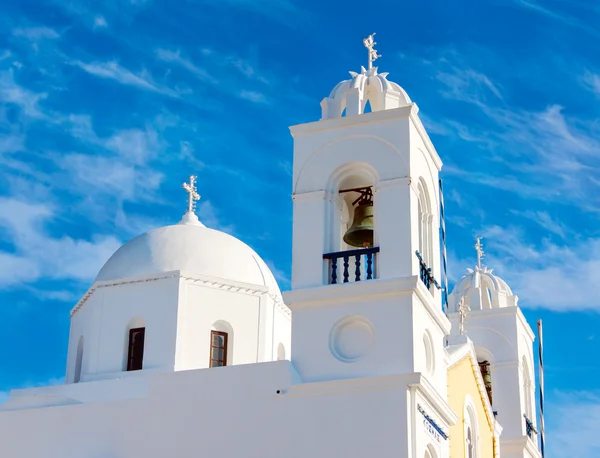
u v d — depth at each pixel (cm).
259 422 2838
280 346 3812
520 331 4112
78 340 3744
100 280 3738
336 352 2853
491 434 3700
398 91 3184
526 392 4159
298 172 3075
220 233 3928
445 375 3111
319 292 2903
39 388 3475
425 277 2997
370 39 3294
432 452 2864
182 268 3688
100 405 3064
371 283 2862
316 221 3008
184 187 4072
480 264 4331
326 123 3094
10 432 3136
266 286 3741
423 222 3142
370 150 3028
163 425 2955
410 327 2808
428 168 3169
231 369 2930
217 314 3641
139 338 3600
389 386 2741
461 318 3662
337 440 2739
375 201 2986
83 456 3016
